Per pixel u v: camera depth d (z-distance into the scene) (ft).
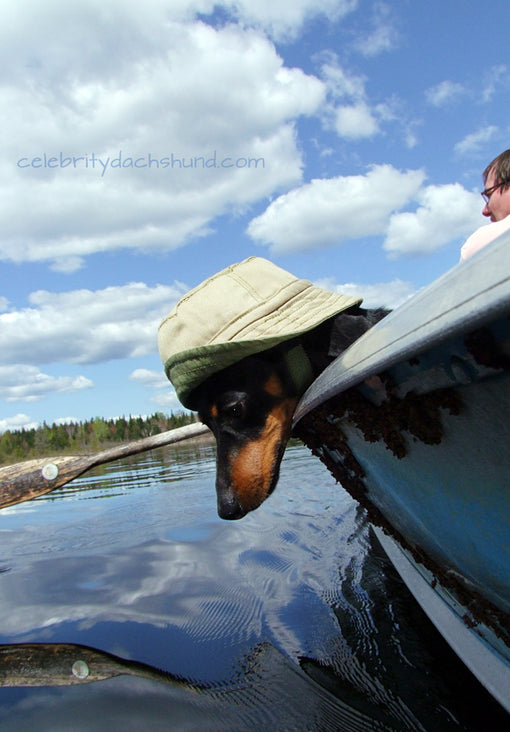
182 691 6.73
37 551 14.65
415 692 6.09
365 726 5.57
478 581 5.37
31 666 7.81
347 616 8.42
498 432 3.58
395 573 10.16
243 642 7.93
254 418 7.25
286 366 7.45
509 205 7.86
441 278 3.60
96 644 8.38
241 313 7.55
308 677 6.73
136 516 17.89
